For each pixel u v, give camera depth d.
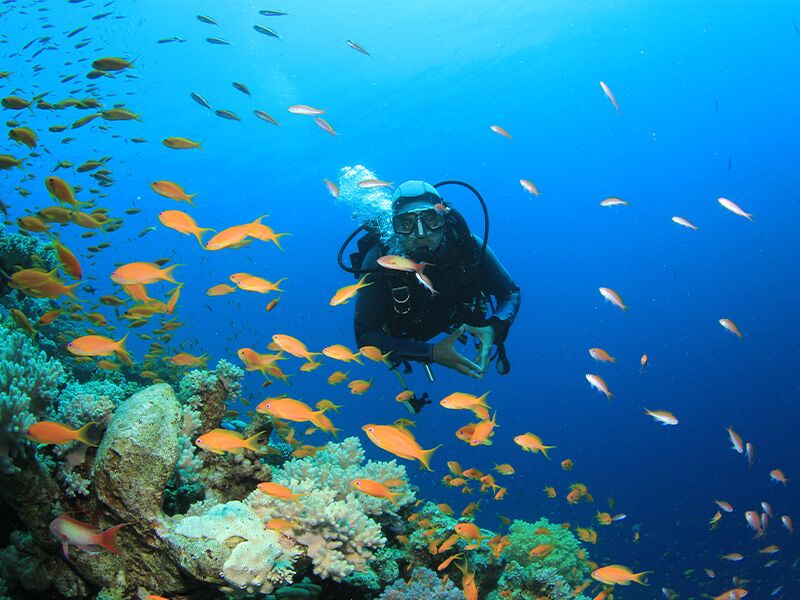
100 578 2.72
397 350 5.79
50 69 29.30
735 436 6.84
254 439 3.11
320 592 3.55
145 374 7.56
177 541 2.46
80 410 3.04
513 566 5.50
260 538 2.50
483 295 6.88
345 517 3.16
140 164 40.84
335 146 43.88
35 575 2.83
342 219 63.28
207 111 36.56
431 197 6.36
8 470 2.58
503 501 23.92
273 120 7.23
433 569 4.44
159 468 2.62
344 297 4.55
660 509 33.47
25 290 3.62
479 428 4.14
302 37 33.06
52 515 2.83
